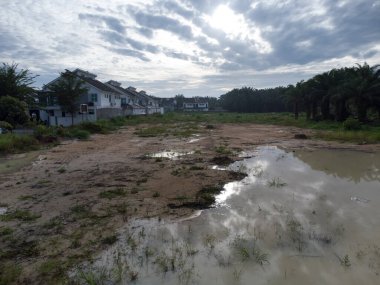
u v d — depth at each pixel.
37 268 5.86
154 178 12.21
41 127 25.17
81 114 42.41
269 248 6.58
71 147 20.70
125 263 6.04
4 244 6.78
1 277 5.53
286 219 8.11
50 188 10.91
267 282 5.42
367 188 10.98
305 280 5.46
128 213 8.55
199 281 5.47
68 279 5.53
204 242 6.88
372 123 32.84
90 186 11.15
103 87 48.97
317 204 9.27
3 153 17.62
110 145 21.83
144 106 79.50
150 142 23.61
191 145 21.81
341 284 5.34
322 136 25.50
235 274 5.66
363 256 6.19
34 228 7.59
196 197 9.81
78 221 8.01
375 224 7.75
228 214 8.52
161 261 6.09
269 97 100.81
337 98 34.97
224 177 12.30
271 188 10.91
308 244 6.73
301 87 46.00
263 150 19.55
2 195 10.14
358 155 17.61
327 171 13.65
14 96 32.62
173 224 7.86
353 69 35.88
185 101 125.00
